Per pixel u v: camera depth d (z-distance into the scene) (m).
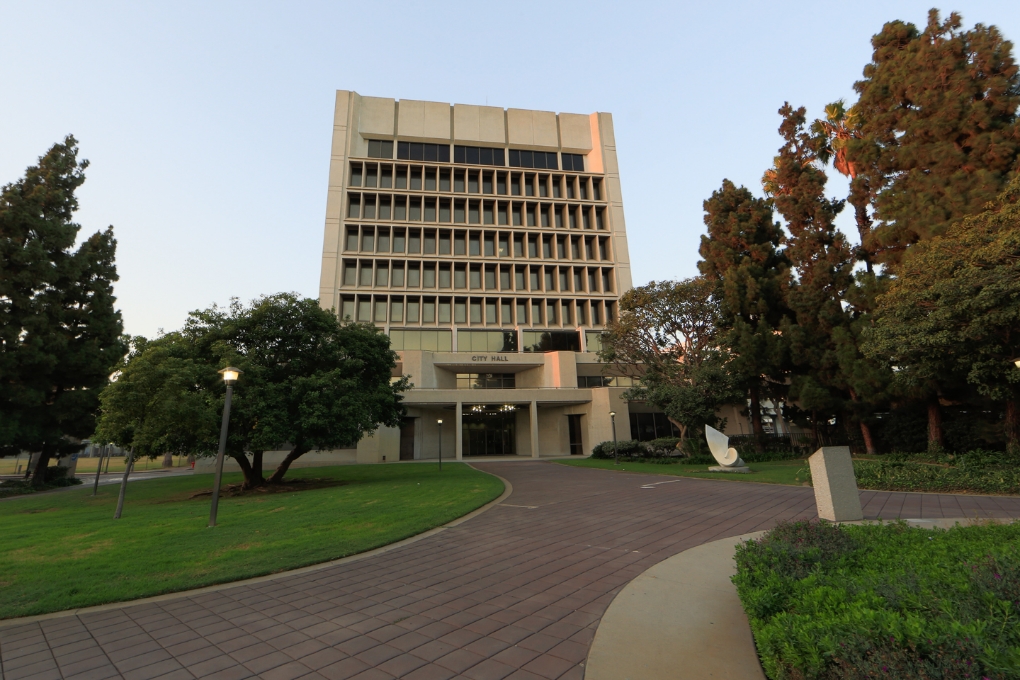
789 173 30.75
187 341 18.77
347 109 52.09
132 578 6.68
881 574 4.27
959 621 2.81
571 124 58.00
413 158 53.66
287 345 19.84
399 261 49.16
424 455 41.59
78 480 28.55
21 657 4.34
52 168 26.70
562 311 50.56
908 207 21.42
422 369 42.00
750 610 3.87
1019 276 14.12
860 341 24.61
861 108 26.22
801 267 29.44
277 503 14.73
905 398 23.73
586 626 4.64
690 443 29.95
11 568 7.30
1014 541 5.36
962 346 16.45
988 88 20.05
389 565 7.21
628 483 18.25
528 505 12.88
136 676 3.90
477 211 53.47
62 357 24.61
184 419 14.56
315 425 18.33
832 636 2.75
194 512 13.29
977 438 21.80
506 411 45.25
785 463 25.91
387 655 4.14
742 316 31.64
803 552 5.03
